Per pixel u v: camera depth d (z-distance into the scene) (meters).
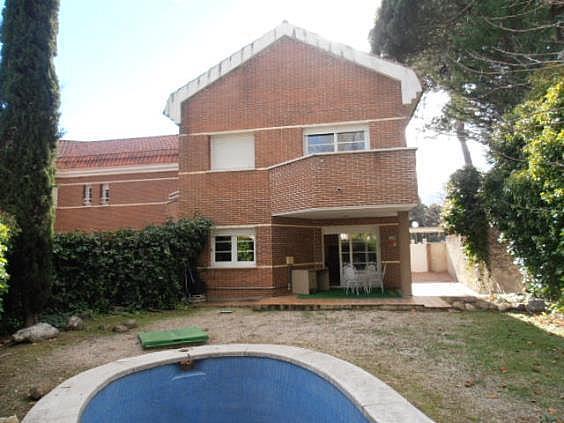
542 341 7.52
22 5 10.47
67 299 11.72
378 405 4.36
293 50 14.95
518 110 10.06
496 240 14.77
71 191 23.94
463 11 12.45
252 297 14.16
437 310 11.24
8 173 9.93
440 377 5.75
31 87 10.41
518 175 10.10
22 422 4.12
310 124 14.42
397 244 15.42
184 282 13.98
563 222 8.67
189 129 15.44
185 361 6.49
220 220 14.76
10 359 7.30
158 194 23.02
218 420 6.46
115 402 5.59
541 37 10.20
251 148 15.12
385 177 11.92
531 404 4.75
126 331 9.56
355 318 10.32
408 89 13.56
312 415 5.68
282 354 6.46
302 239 15.58
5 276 8.10
